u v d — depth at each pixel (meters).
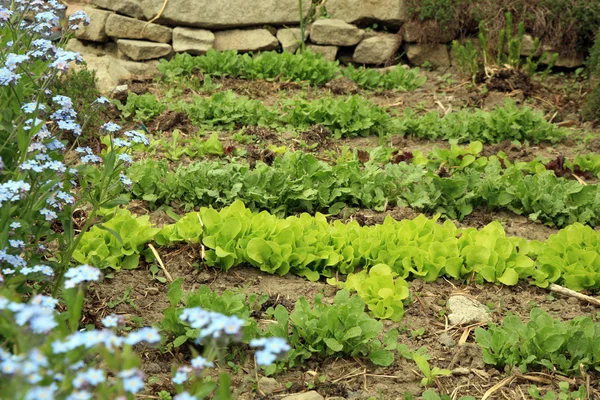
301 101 5.53
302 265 4.45
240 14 6.20
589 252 4.45
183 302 4.04
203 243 4.47
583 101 5.81
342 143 5.39
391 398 3.45
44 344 2.21
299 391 3.45
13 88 3.33
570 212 4.79
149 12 6.14
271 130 5.43
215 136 5.15
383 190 4.88
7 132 3.40
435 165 5.10
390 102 5.84
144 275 4.37
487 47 6.04
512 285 4.45
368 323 3.69
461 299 4.23
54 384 2.07
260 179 4.80
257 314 4.02
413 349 3.83
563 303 4.29
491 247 4.48
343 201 4.87
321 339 3.64
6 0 4.94
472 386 3.55
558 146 5.42
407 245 4.50
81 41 6.14
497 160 5.04
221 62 5.97
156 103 5.46
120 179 3.51
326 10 6.30
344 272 4.46
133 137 3.44
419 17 6.17
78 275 2.36
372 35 6.27
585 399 3.42
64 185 3.46
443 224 4.73
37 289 3.57
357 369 3.63
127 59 6.10
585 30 6.06
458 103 5.83
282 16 6.24
